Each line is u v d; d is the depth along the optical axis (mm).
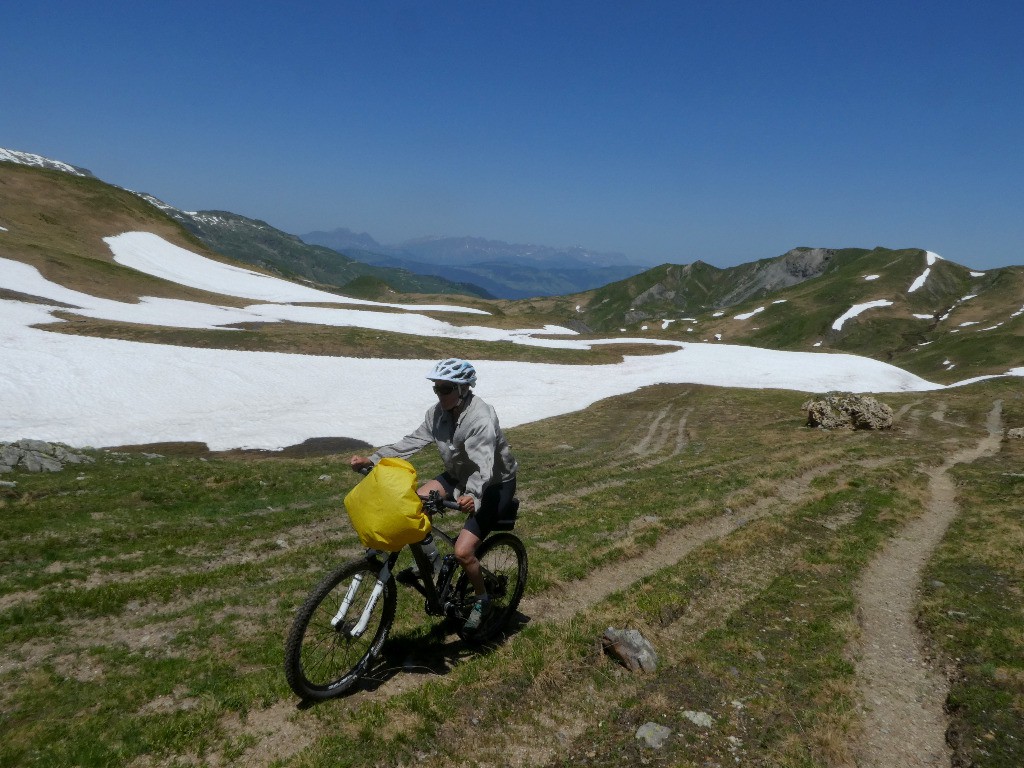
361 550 11898
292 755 5246
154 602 8867
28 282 62688
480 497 6000
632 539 12281
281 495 17547
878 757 5715
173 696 6180
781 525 13875
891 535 14055
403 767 5211
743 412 46156
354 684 6449
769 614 8992
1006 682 6934
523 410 45375
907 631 8812
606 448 31281
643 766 5344
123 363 40812
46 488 15695
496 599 7598
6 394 32344
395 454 6461
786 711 6270
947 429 40500
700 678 6879
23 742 5250
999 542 13383
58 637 7559
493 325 97250
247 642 7445
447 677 6566
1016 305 192750
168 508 15406
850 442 33156
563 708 6262
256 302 85938
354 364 52938
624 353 78875
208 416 35312
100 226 109625
